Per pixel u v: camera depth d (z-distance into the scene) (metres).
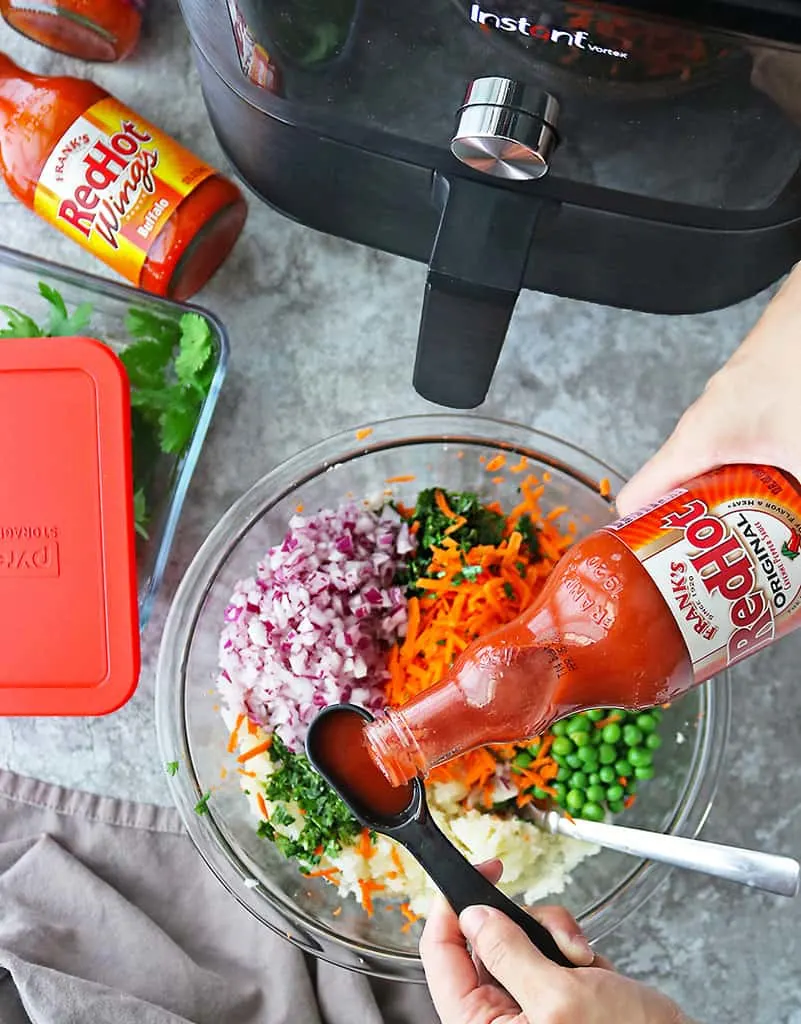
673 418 0.78
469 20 0.52
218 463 0.78
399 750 0.59
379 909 0.75
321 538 0.73
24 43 0.77
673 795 0.75
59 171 0.72
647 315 0.77
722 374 0.61
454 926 0.64
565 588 0.59
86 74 0.77
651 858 0.72
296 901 0.75
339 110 0.61
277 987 0.75
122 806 0.78
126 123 0.72
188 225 0.72
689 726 0.75
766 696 0.77
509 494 0.77
